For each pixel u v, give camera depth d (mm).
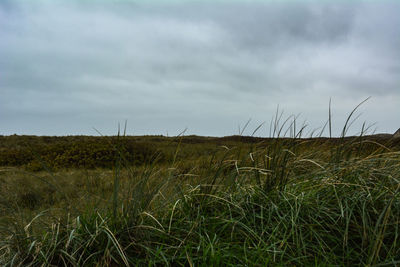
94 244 2699
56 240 2576
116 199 2902
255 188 3352
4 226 3043
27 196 5414
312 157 3768
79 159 12781
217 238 2766
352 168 3357
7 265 2463
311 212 3010
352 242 2814
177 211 3176
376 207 3039
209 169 3496
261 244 2711
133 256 2658
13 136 25656
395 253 2551
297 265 2531
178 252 2658
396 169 3383
